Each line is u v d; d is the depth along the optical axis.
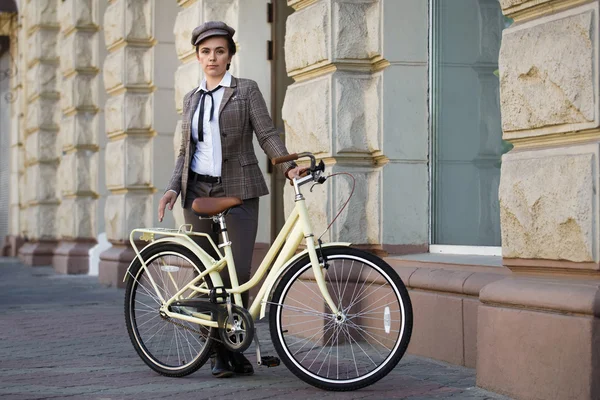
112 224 15.35
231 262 6.94
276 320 6.67
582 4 5.89
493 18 8.08
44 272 19.48
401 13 8.66
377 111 8.68
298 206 6.77
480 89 8.20
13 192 26.48
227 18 11.38
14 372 7.37
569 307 5.68
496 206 7.97
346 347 6.83
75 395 6.44
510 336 6.14
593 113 5.72
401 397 6.32
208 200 6.89
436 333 7.65
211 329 6.89
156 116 14.59
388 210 8.65
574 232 5.84
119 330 9.94
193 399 6.30
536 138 6.24
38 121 21.78
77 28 17.72
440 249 8.55
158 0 14.58
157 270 7.21
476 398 6.21
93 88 17.91
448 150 8.52
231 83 7.24
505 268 7.11
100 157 17.98
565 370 5.70
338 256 6.67
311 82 9.20
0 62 28.73
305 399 6.30
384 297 6.75
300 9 9.54
